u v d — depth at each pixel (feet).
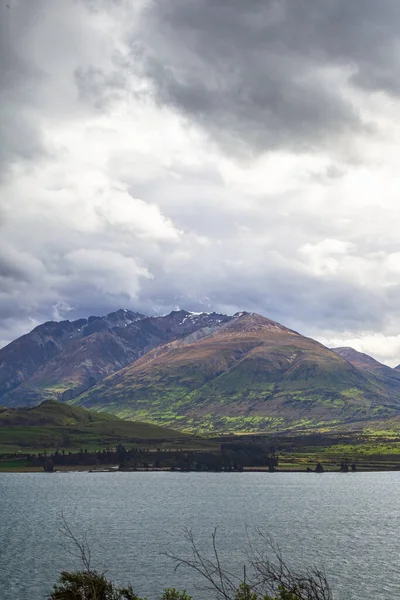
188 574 428.15
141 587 392.47
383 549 545.44
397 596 374.84
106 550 533.14
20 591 385.91
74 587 165.58
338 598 369.09
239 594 129.18
